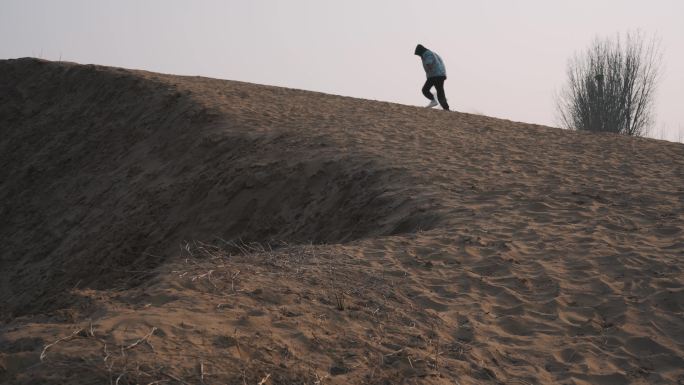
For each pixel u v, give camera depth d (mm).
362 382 4051
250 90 19031
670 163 12055
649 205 9055
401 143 12891
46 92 21250
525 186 9859
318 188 11281
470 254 6930
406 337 4848
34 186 17281
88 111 19344
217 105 16453
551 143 13914
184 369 3672
